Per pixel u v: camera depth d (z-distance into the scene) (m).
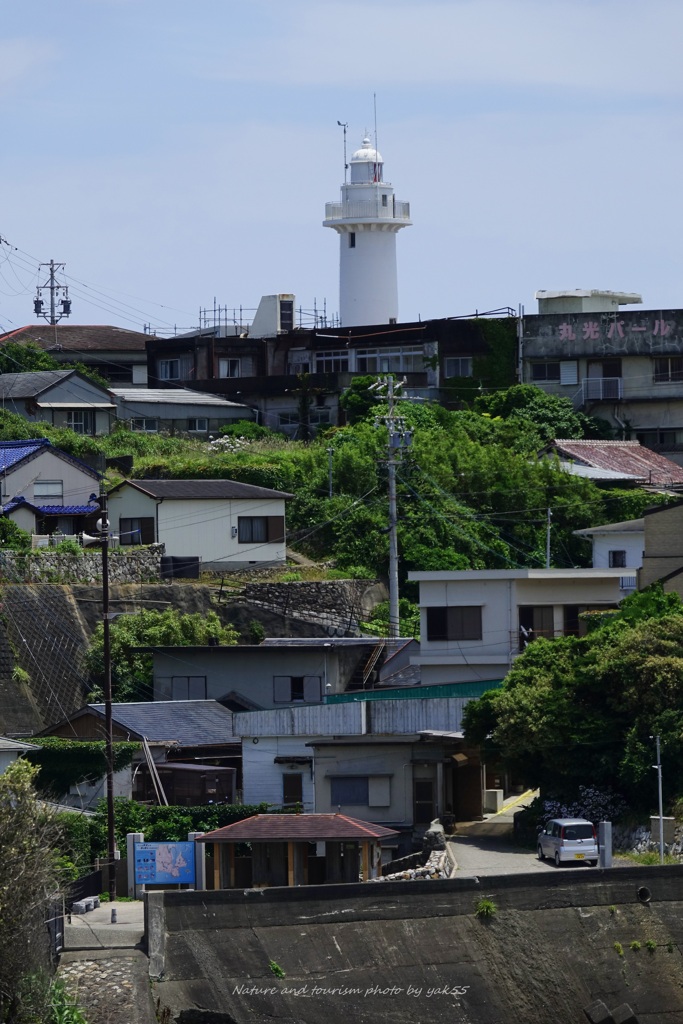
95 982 43.84
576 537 103.38
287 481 104.62
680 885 47.50
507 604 77.25
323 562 99.56
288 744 70.19
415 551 99.25
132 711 76.44
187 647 81.75
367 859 57.91
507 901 46.47
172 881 58.03
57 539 92.62
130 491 96.19
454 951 45.16
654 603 68.12
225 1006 43.19
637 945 46.16
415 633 92.38
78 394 119.44
